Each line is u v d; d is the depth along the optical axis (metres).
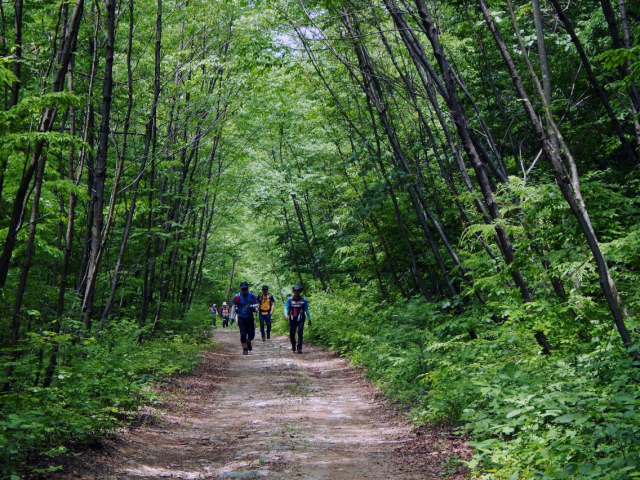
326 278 25.52
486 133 8.48
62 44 7.30
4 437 4.79
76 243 12.55
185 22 13.96
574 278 5.92
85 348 7.59
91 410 6.18
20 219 7.18
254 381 12.13
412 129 13.55
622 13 6.71
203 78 13.62
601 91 6.90
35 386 6.34
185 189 16.92
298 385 11.41
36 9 9.33
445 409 6.72
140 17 12.17
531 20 10.49
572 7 10.55
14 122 6.31
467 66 11.88
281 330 25.97
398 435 6.88
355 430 7.38
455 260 9.19
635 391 4.36
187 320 18.14
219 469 5.57
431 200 13.24
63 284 7.68
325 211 26.72
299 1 10.69
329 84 14.01
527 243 5.56
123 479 5.04
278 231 26.56
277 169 23.97
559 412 4.43
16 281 8.41
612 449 3.80
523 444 4.63
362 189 14.70
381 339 11.24
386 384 9.70
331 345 17.91
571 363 5.68
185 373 12.38
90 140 11.05
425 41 12.37
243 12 12.55
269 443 6.51
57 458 5.24
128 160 13.88
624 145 7.14
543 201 5.34
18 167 7.00
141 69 13.68
